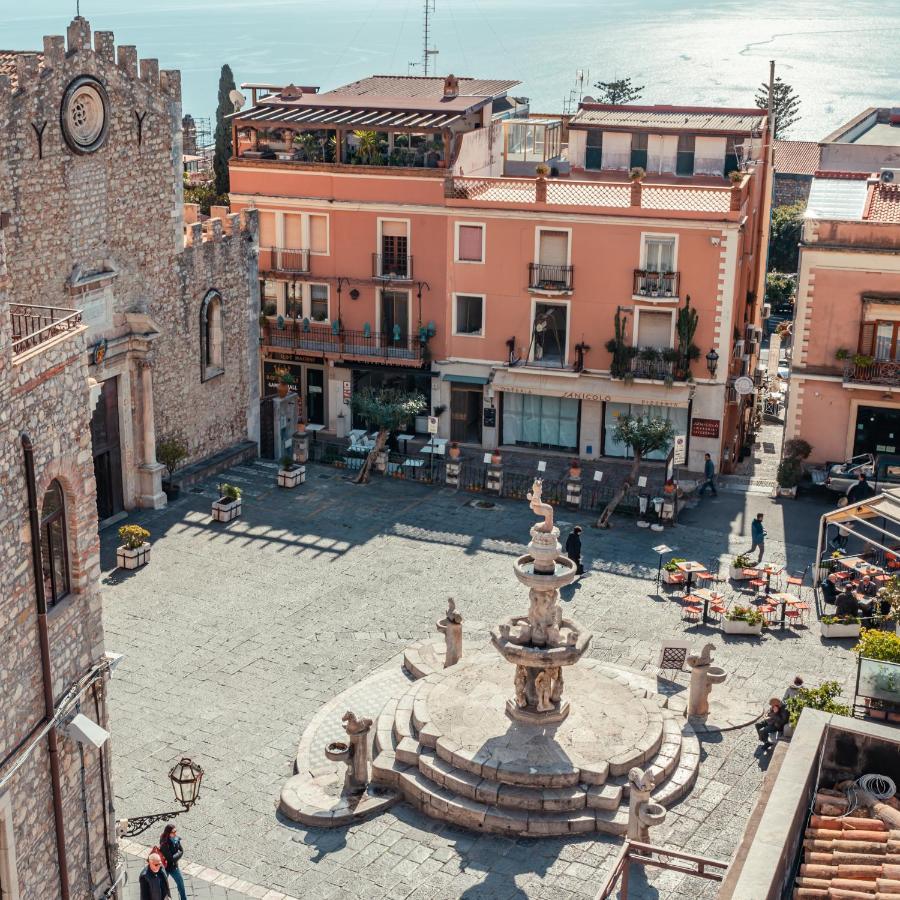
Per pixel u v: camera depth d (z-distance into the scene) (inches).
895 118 2842.0
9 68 1504.7
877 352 1950.1
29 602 856.3
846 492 1947.6
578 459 2117.4
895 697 1136.2
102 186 1659.7
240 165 2213.3
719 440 2065.7
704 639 1501.0
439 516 1863.9
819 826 765.9
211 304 1959.9
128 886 1056.2
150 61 1717.5
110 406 1763.0
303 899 1045.2
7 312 808.3
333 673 1401.3
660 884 1057.5
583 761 1162.6
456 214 2108.8
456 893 1055.6
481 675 1312.7
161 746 1254.3
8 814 834.8
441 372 2197.3
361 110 2212.1
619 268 2048.5
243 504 1872.5
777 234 3715.6
